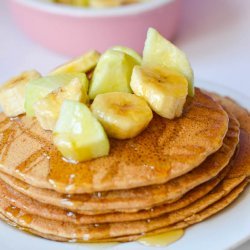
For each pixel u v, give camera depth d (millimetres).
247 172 433
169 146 409
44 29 694
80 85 420
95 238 404
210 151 408
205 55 715
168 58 450
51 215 407
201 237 404
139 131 414
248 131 471
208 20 794
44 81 441
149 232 406
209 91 527
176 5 693
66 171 398
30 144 423
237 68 686
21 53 734
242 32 761
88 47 684
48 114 419
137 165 398
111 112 410
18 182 412
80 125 402
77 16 657
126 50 458
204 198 415
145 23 668
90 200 396
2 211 422
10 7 731
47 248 403
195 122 427
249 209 420
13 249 403
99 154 402
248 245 439
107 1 702
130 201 394
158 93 421
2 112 473
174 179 402
